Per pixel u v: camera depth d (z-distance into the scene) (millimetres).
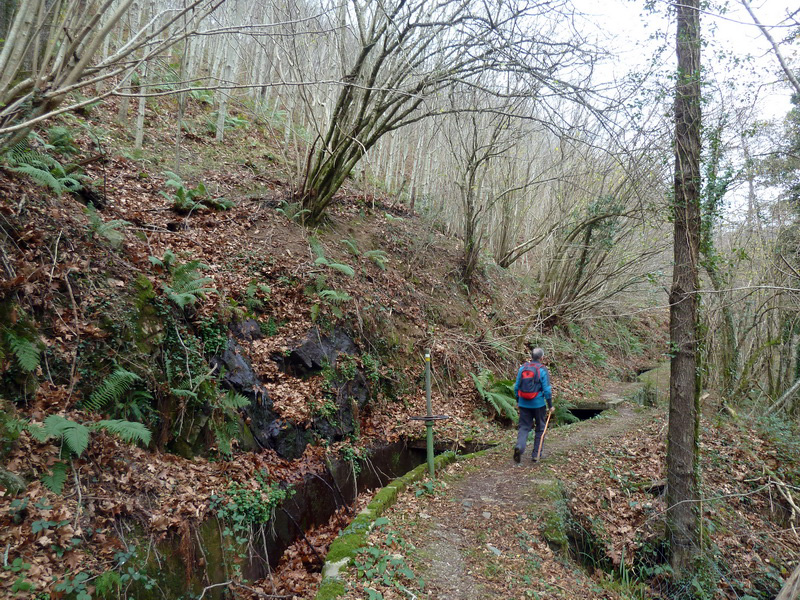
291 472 6387
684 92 5949
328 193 10641
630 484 7293
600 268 14102
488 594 4363
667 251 13578
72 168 6977
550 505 6137
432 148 17672
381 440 8148
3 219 5020
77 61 3936
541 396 7527
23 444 4074
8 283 4566
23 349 4344
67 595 3408
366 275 10539
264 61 15484
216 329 6613
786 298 10648
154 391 5438
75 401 4684
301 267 9000
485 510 6016
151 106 12594
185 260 7410
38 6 3910
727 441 8805
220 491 5309
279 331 7746
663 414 10695
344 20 9039
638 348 18094
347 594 3953
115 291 5641
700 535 6043
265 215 10039
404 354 9867
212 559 4699
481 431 9219
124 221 6875
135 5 11719
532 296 16750
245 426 6301
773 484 7508
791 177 9500
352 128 9859
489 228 17000
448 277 13492
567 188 13289
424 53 9703
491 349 11984
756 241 10953
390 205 14703
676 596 5742
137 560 4016
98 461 4492
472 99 11047
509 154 14922
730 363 11336
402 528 5375
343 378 8125
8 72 3814
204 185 10102
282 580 5207
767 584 6086
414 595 4152
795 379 10969
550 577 4883
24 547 3516
